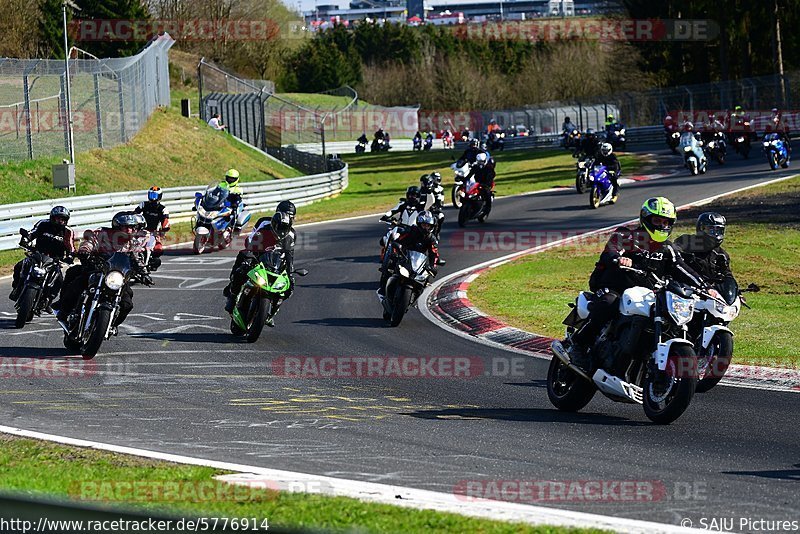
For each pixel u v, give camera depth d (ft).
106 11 470.39
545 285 138.92
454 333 108.47
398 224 116.98
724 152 313.12
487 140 533.96
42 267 106.22
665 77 607.37
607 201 225.76
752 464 57.00
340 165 342.44
